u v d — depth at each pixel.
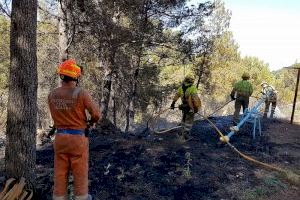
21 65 6.16
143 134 11.17
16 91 6.21
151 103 24.05
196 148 9.59
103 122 12.38
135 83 20.14
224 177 7.89
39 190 6.58
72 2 13.16
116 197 6.86
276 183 7.70
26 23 6.09
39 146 10.39
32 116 6.38
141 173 7.81
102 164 8.20
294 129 12.60
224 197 7.05
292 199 7.20
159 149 9.24
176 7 17.17
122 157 8.62
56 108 4.96
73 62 5.08
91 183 7.32
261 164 8.69
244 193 7.17
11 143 6.31
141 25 16.11
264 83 14.74
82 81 20.11
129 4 15.17
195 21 18.09
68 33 13.56
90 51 17.08
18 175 6.32
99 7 14.41
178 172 7.93
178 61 20.12
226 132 11.45
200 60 24.69
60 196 5.05
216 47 32.62
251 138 11.09
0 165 8.39
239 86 11.60
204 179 7.71
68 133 4.94
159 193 7.08
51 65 20.62
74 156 4.98
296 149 10.29
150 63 21.22
